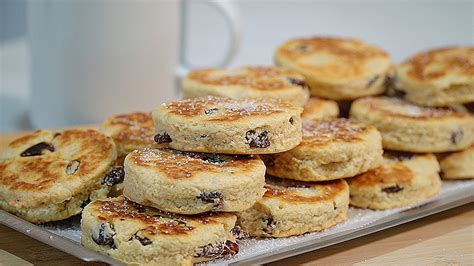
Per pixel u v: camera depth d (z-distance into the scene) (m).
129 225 0.46
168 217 0.47
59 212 0.50
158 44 0.71
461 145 0.58
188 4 0.73
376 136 0.54
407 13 1.02
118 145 0.54
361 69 0.61
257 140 0.49
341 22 0.99
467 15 1.01
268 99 0.54
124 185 0.48
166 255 0.45
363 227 0.51
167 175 0.47
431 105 0.60
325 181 0.53
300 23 0.99
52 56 0.71
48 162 0.52
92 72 0.70
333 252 0.49
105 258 0.44
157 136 0.50
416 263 0.49
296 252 0.47
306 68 0.60
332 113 0.59
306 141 0.53
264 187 0.51
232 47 0.73
